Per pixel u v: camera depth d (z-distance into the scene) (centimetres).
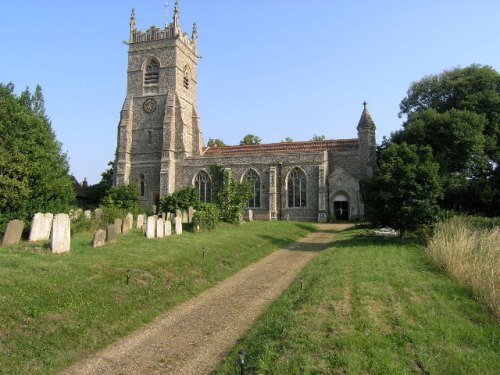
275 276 1767
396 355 803
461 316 1027
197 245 2066
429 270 1571
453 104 4434
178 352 988
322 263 1806
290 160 4994
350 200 4709
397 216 2403
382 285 1285
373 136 4991
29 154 1912
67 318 1055
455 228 2005
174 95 5841
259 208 5075
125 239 2047
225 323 1183
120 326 1109
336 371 755
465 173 4034
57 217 1566
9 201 1817
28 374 833
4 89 2627
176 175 5594
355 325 945
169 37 5953
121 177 5869
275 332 984
